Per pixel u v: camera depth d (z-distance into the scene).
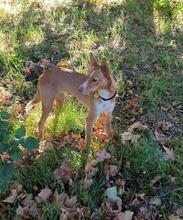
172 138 2.14
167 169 1.94
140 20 3.17
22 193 1.82
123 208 1.80
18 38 2.93
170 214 1.77
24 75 2.56
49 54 2.77
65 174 1.90
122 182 1.88
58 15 3.19
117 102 2.37
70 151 2.01
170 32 3.05
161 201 1.82
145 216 1.76
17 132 1.46
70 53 2.76
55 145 2.09
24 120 2.21
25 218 1.73
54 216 1.71
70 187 1.86
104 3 3.42
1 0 3.43
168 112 2.32
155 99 2.38
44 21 3.14
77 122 2.19
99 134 2.15
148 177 1.93
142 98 2.38
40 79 2.03
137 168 1.96
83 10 3.29
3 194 1.82
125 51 2.81
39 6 3.37
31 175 1.90
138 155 1.99
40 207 1.77
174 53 2.80
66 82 2.02
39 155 2.00
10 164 1.47
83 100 2.01
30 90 2.46
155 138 2.12
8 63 2.62
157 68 2.64
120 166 1.97
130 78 2.55
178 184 1.88
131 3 3.38
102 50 2.78
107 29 3.03
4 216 1.74
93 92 1.93
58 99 2.10
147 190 1.87
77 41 2.89
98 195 1.84
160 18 3.21
